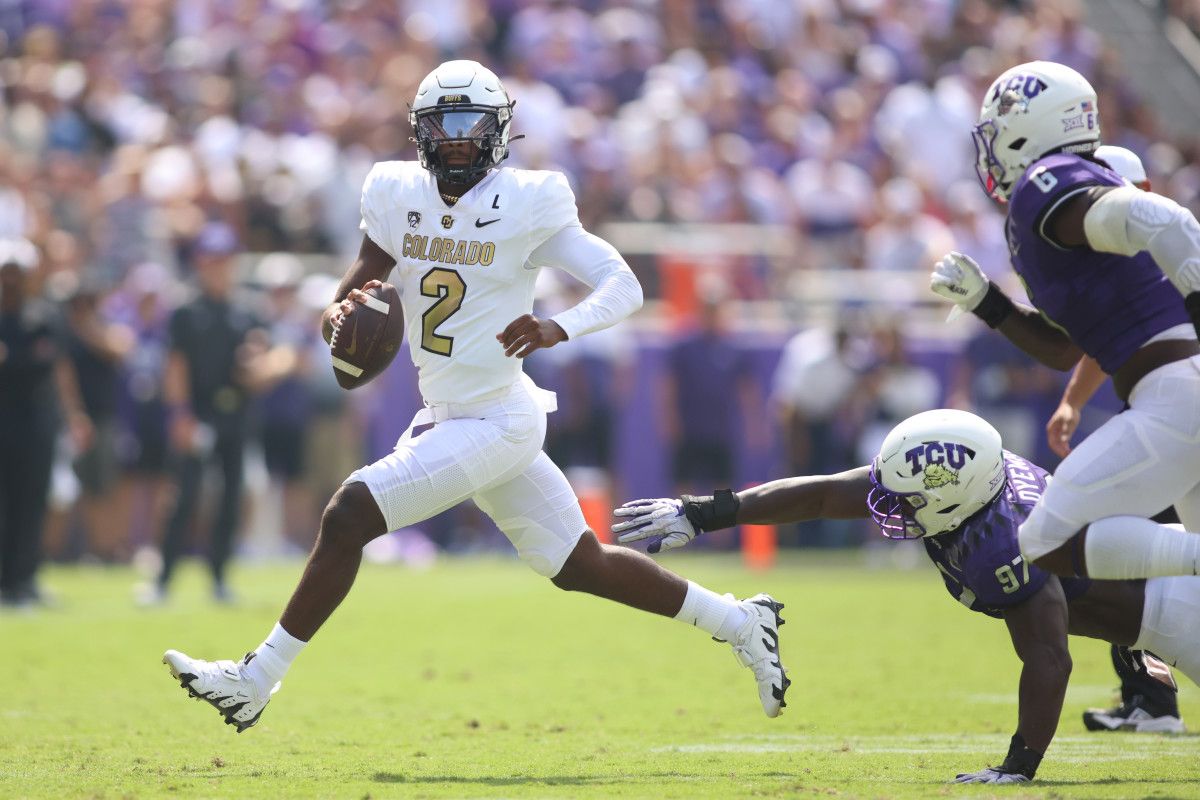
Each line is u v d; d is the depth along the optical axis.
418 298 18.02
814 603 36.94
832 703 23.03
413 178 18.19
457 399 17.92
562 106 60.62
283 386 47.28
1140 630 17.19
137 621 33.12
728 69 64.69
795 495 17.97
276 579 43.06
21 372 35.97
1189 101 73.31
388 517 17.42
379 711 22.33
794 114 62.78
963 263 18.23
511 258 17.80
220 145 55.50
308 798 15.18
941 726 20.84
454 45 62.56
